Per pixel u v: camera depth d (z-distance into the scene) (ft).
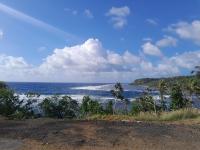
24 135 35.78
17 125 42.22
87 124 42.73
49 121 46.29
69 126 41.11
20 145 31.55
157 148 31.32
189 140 34.65
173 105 166.50
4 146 31.12
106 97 386.11
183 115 61.05
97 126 41.16
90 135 36.04
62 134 36.32
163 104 170.40
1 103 88.22
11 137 34.86
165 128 41.09
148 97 164.66
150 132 38.14
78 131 37.99
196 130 40.34
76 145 31.89
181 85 183.21
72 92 523.29
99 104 151.43
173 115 60.54
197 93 185.06
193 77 191.21
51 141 33.22
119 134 36.70
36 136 35.32
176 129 40.60
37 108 146.82
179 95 168.14
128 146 31.91
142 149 30.91
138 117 62.28
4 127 40.65
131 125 42.78
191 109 65.87
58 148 30.81
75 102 150.51
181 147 31.81
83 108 148.97
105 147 31.40
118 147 31.48
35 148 30.60
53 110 145.79
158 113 64.34
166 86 182.91
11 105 90.17
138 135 36.42
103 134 36.58
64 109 147.02
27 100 130.00
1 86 112.16
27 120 48.16
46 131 37.86
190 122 51.96
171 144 32.89
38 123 43.88
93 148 30.99
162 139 34.86
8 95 90.68
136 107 157.89
